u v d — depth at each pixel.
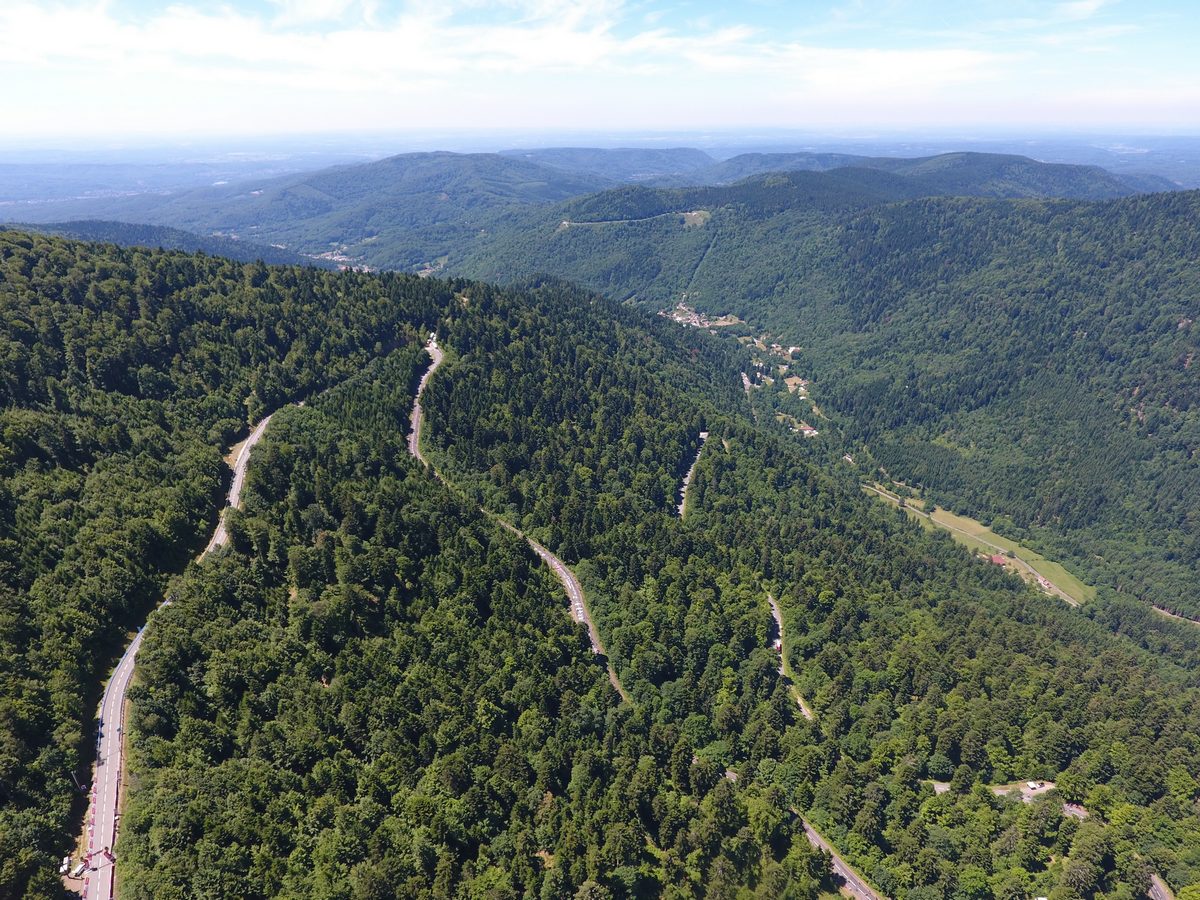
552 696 151.25
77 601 130.25
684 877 117.69
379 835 104.94
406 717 131.38
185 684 122.75
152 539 153.62
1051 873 130.38
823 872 129.25
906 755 155.62
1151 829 136.75
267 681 130.25
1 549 131.62
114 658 129.25
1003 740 159.75
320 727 123.75
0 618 117.06
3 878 83.00
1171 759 150.50
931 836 136.00
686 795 136.75
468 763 126.94
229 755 114.38
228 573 152.12
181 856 90.12
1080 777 149.38
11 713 101.75
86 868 91.69
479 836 114.00
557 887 106.50
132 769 104.50
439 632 159.88
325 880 95.12
